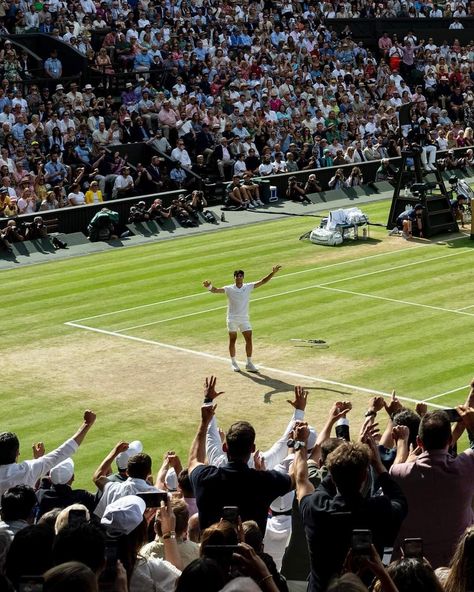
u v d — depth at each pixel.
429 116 103.81
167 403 41.38
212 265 63.72
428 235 69.75
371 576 14.91
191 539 19.64
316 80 100.31
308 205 81.06
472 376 43.56
